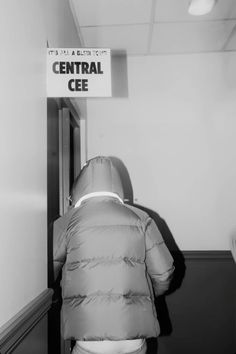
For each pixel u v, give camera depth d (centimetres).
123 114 329
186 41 305
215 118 324
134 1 242
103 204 152
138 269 146
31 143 141
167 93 328
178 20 271
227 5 251
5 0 113
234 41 306
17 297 119
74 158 312
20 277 123
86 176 161
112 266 141
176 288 309
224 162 321
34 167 145
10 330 101
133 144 326
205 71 328
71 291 142
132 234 147
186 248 317
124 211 151
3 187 108
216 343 304
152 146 325
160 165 324
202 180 321
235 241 293
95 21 270
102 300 138
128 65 332
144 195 322
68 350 214
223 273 310
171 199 321
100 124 329
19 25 128
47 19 177
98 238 144
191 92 327
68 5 241
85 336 137
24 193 130
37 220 148
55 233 155
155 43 308
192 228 318
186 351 303
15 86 122
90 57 186
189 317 306
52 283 169
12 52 119
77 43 285
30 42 143
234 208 318
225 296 308
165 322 306
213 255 312
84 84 183
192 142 324
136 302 142
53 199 223
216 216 318
